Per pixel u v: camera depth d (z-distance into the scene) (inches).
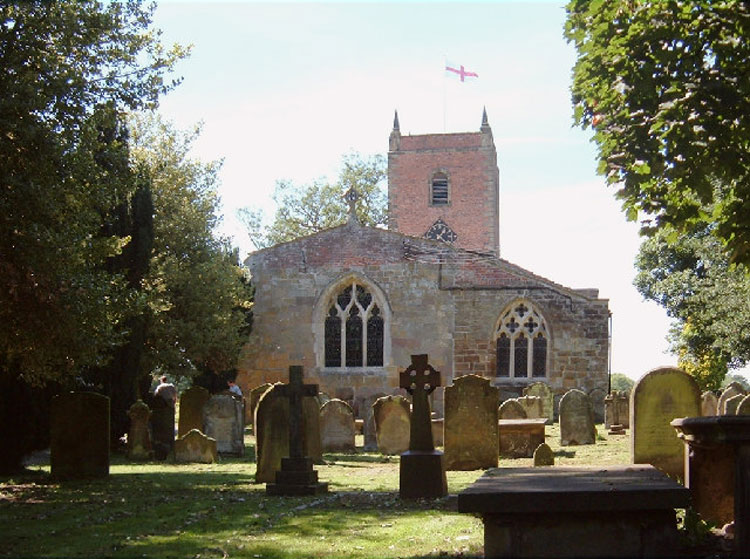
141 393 1208.2
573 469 373.1
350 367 1561.3
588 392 1502.2
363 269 1569.9
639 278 1909.4
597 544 310.7
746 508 290.2
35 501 547.2
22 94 540.4
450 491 579.8
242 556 370.3
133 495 571.2
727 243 506.6
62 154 565.9
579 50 473.1
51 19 576.4
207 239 1411.2
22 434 705.0
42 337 575.5
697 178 422.0
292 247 1585.9
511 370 1529.3
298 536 414.6
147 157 1435.8
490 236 2384.4
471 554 355.6
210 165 1493.6
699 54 427.8
